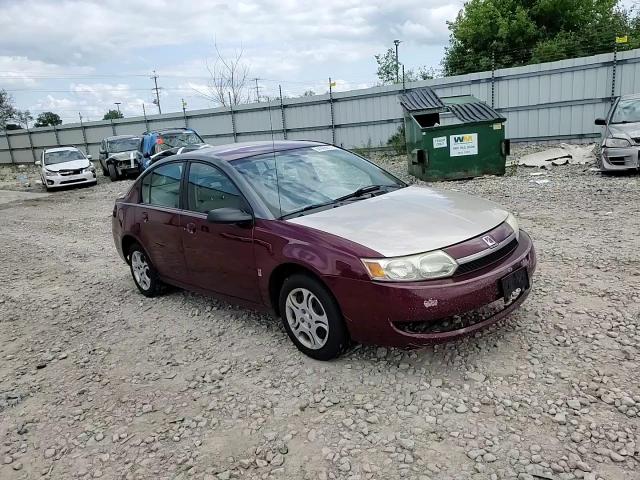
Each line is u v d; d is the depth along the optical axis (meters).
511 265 3.46
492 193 9.92
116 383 3.89
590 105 16.28
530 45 26.55
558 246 6.00
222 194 4.34
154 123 28.75
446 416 3.00
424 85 19.09
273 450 2.89
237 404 3.39
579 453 2.61
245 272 4.10
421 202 3.98
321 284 3.56
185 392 3.63
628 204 7.85
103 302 5.79
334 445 2.87
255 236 3.93
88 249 8.80
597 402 2.99
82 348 4.61
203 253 4.49
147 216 5.20
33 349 4.73
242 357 4.04
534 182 10.63
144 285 5.75
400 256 3.23
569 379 3.24
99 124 31.81
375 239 3.39
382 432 2.93
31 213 14.60
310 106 22.14
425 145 11.93
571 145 15.14
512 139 17.89
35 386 4.00
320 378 3.56
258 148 4.74
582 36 24.97
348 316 3.41
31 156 36.59
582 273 5.02
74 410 3.58
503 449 2.69
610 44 23.16
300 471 2.70
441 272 3.21
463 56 28.09
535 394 3.12
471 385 3.28
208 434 3.11
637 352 3.48
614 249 5.67
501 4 26.92
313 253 3.51
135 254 5.71
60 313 5.60
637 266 5.06
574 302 4.33
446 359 3.61
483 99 18.05
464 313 3.24
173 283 5.20
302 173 4.45
